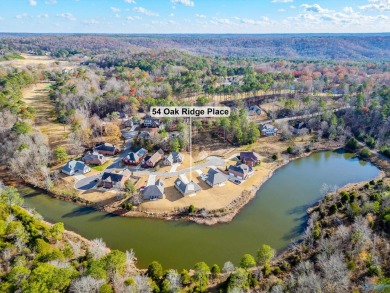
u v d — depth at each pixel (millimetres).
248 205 80750
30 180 90125
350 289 49000
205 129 129875
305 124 134750
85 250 61531
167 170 96250
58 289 45469
